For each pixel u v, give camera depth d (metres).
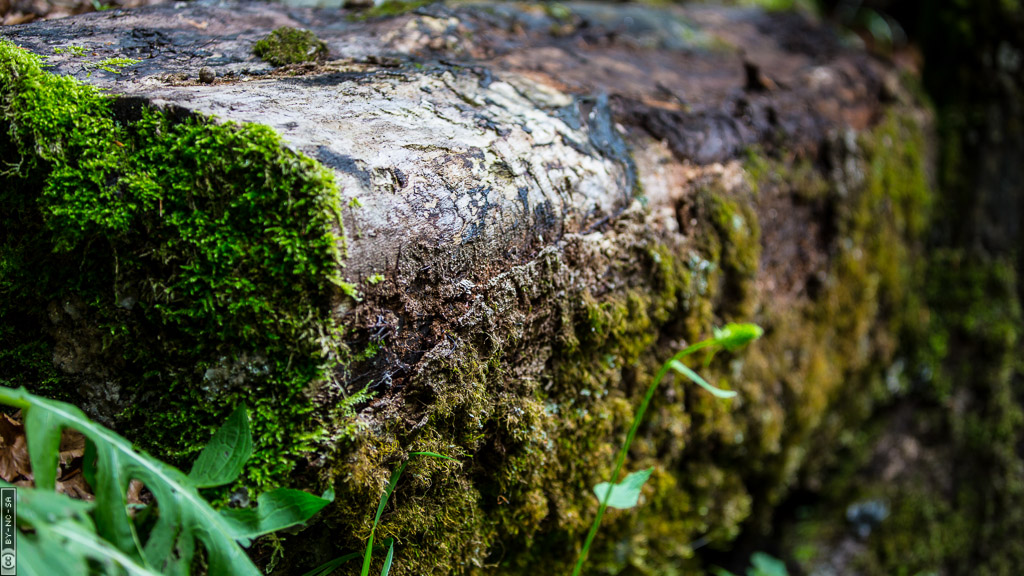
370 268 0.56
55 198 0.57
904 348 1.06
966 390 1.13
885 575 1.07
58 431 0.52
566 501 0.68
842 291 0.90
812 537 1.03
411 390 0.59
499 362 0.62
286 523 0.54
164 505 0.52
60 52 0.63
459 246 0.60
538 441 0.65
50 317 0.59
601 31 0.93
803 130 0.85
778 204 0.82
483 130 0.64
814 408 0.89
